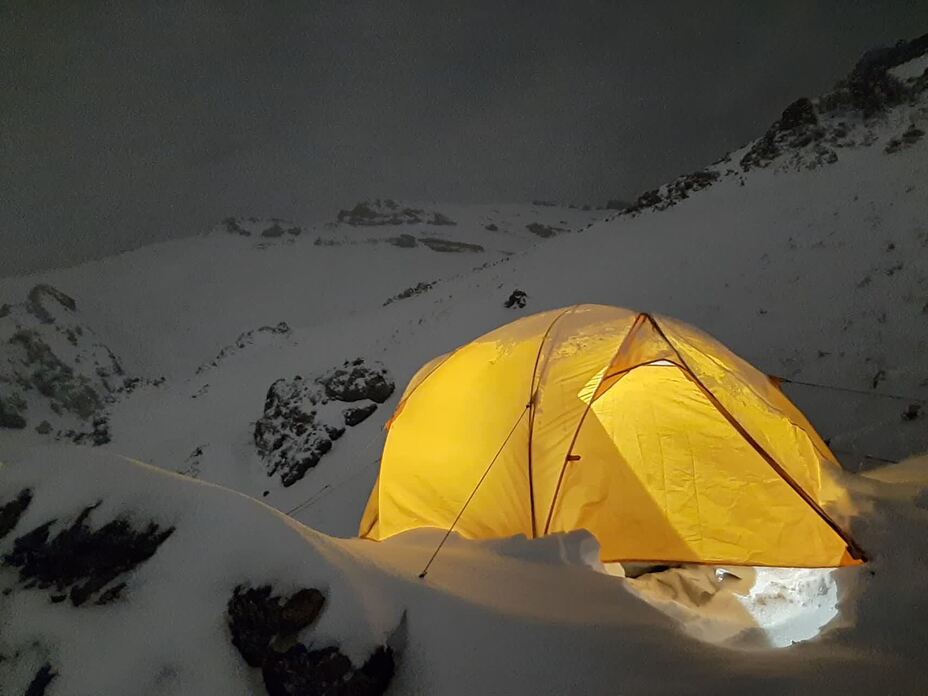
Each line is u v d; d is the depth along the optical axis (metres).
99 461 4.32
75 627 3.33
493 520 5.84
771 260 16.84
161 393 27.75
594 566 4.97
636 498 5.82
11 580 3.73
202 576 3.44
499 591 4.18
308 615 3.19
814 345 12.89
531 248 32.22
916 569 4.50
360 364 16.89
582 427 6.16
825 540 5.17
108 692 2.99
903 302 12.88
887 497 5.74
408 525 6.26
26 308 40.94
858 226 16.34
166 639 3.17
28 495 4.23
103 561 3.66
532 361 6.35
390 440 6.88
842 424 10.21
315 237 85.06
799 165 21.23
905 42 23.77
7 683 3.15
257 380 25.52
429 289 34.03
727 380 6.12
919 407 9.54
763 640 4.12
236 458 16.59
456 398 6.54
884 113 21.81
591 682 3.27
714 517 5.62
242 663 3.10
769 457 5.59
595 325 6.51
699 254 19.19
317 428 15.34
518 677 3.24
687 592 4.96
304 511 12.38
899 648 3.66
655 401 6.52
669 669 3.44
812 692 3.16
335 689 2.93
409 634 3.35
